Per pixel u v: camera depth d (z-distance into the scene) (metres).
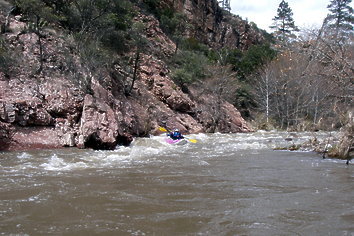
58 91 13.02
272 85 32.38
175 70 27.41
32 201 5.12
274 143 15.60
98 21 23.03
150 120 18.89
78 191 5.77
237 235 3.91
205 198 5.49
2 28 15.37
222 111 28.09
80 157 9.80
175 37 34.16
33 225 4.13
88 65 15.88
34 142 11.20
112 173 7.51
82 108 13.01
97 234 3.88
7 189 5.78
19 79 12.71
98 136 11.90
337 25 11.16
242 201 5.34
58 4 21.61
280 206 5.08
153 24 33.91
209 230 4.06
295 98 29.55
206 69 33.09
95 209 4.81
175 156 10.74
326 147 11.59
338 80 10.63
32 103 11.91
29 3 15.01
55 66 14.52
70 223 4.22
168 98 22.78
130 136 13.94
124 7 27.08
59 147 11.55
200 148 13.37
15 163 8.40
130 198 5.41
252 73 40.53
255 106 37.97
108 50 22.58
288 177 7.29
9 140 10.73
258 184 6.57
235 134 23.53
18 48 14.56
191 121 23.27
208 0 51.62
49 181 6.48
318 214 4.70
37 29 15.70
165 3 42.41
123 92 18.88
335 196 5.67
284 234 3.96
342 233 3.99
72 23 21.55
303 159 10.16
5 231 3.90
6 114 10.99
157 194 5.70
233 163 9.29
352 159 10.03
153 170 8.01
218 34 52.28
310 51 11.70
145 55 26.16
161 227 4.14
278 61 33.34
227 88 33.41
